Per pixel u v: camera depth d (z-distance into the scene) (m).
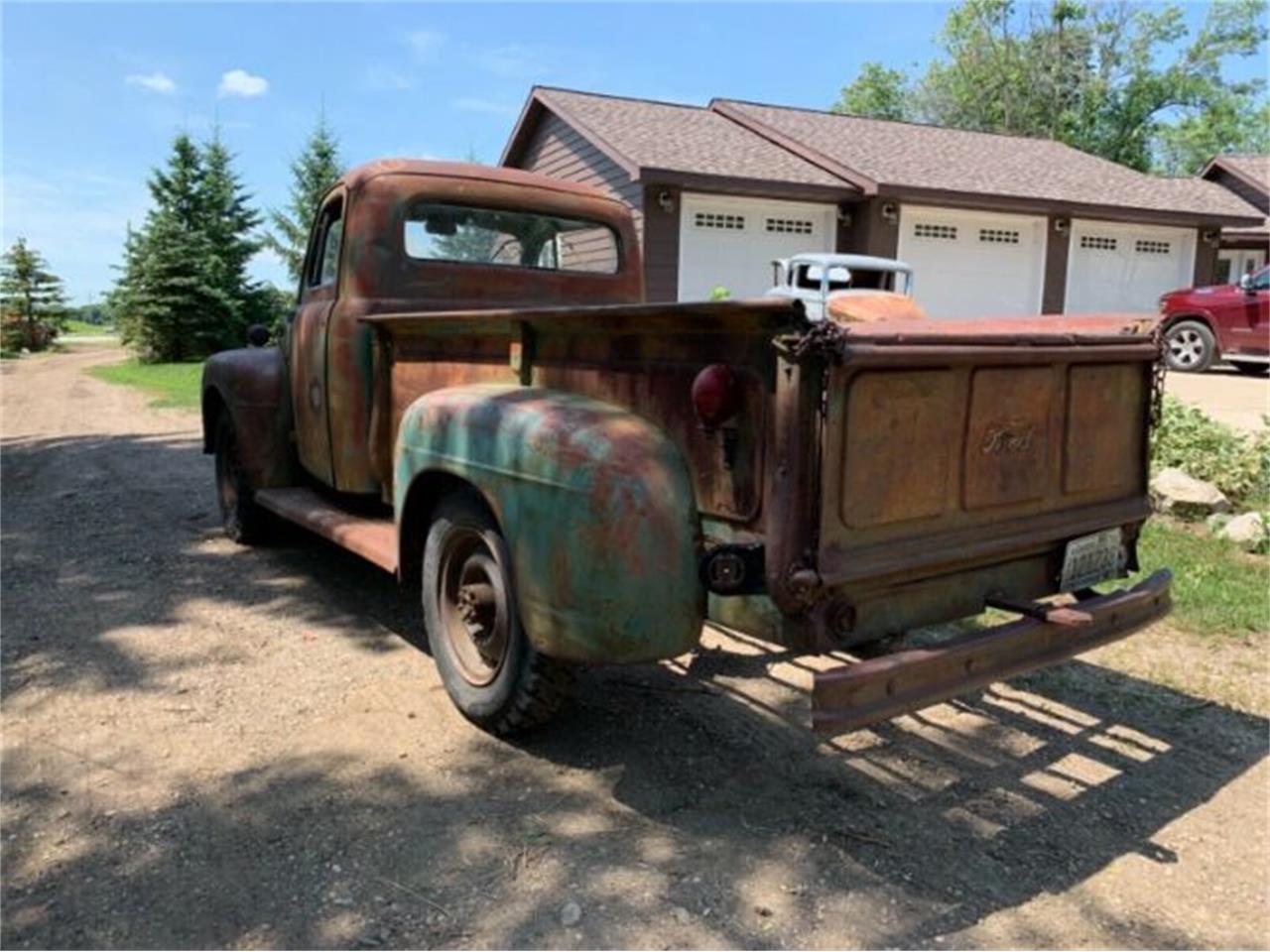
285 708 3.54
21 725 3.39
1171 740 3.35
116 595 4.90
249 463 5.27
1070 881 2.53
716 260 14.96
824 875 2.54
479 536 3.19
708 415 2.43
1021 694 3.73
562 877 2.52
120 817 2.79
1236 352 13.62
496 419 2.94
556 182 4.89
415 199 4.38
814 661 4.02
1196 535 5.70
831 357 2.27
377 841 2.68
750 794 2.96
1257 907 2.43
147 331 25.84
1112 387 3.06
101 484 8.16
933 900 2.44
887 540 2.47
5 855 2.61
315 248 4.96
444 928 2.31
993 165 18.11
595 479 2.59
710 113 18.61
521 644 3.04
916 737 3.38
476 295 4.57
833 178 15.48
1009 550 2.76
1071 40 36.72
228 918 2.34
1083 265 17.75
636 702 3.62
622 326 2.79
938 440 2.55
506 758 3.17
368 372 4.25
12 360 31.23
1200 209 17.86
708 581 2.45
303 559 5.59
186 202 26.11
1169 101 37.34
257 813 2.82
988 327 2.93
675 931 2.31
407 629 4.41
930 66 39.56
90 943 2.25
